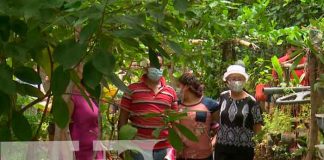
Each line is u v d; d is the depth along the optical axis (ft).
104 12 5.25
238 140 16.78
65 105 5.69
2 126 5.55
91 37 5.31
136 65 14.62
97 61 5.16
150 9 5.96
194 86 16.33
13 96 5.62
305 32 14.92
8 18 5.28
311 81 11.86
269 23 19.86
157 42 5.90
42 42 5.63
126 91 5.58
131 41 5.63
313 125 11.99
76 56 5.10
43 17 5.28
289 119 16.81
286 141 16.80
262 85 18.61
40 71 6.89
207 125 16.29
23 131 5.58
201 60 17.48
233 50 23.04
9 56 5.25
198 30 12.89
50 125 8.45
